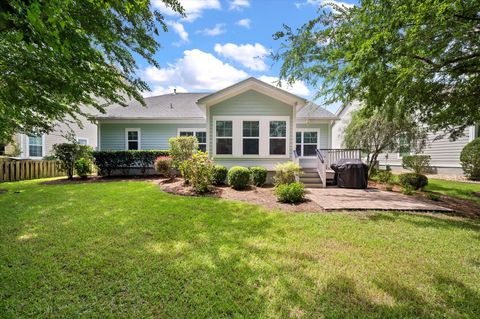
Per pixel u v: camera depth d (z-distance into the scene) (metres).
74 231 4.07
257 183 8.86
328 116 13.05
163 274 2.73
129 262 3.00
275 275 2.72
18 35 2.22
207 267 2.89
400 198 7.02
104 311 2.13
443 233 4.15
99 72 4.02
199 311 2.14
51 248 3.39
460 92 5.95
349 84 5.98
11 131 5.95
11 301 2.23
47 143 15.16
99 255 3.19
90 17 3.08
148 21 3.81
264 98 10.12
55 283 2.53
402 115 6.97
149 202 6.12
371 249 3.47
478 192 8.09
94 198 6.57
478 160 10.62
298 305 2.22
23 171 11.01
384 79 5.09
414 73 4.82
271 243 3.65
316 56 5.67
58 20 2.20
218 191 7.66
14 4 1.82
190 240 3.74
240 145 10.15
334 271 2.82
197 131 13.66
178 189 7.69
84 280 2.60
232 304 2.23
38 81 3.58
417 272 2.82
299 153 13.20
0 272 2.73
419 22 3.67
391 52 4.34
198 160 7.70
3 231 4.04
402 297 2.35
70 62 3.46
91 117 8.04
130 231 4.09
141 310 2.14
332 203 6.25
